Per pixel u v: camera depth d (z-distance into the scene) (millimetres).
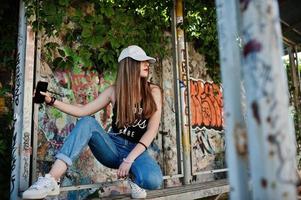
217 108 4527
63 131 2848
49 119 2750
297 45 5094
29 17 2408
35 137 2402
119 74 2096
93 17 3080
